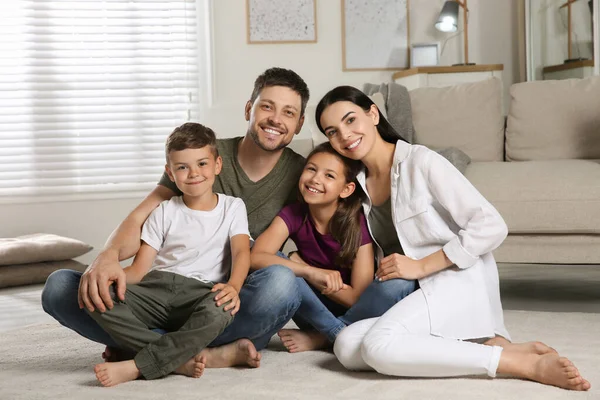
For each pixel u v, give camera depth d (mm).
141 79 5293
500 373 1805
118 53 5266
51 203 5172
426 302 1884
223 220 2043
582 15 4875
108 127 5250
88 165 5227
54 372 1969
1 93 5141
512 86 3801
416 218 2020
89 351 2246
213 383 1790
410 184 2031
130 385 1789
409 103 3844
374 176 2115
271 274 1940
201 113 5379
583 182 2873
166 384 1789
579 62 4922
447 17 5297
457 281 1937
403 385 1728
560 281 3875
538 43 5344
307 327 2223
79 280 1941
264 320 1953
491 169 3141
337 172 2076
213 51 5367
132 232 2031
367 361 1805
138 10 5281
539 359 1718
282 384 1768
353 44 5484
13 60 5148
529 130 3672
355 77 5504
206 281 1970
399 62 5523
